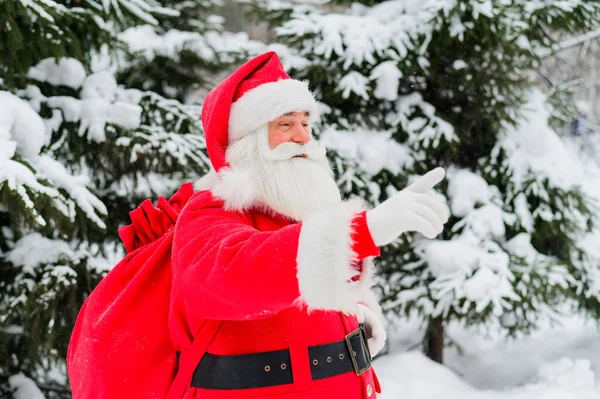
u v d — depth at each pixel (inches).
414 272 190.7
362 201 47.6
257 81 65.4
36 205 116.3
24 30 131.4
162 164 155.2
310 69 184.7
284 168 60.8
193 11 196.2
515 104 195.9
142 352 61.0
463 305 175.3
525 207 190.5
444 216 44.7
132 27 171.5
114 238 156.3
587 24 191.3
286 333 56.8
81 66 150.0
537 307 182.1
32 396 141.9
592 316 197.8
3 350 140.2
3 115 122.3
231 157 63.3
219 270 47.2
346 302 45.0
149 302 61.9
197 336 57.6
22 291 134.3
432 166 198.4
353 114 194.1
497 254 180.4
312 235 44.9
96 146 145.4
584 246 195.6
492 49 181.5
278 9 201.6
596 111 327.0
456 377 183.5
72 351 68.3
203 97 191.6
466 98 195.5
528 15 186.2
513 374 201.3
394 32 187.0
